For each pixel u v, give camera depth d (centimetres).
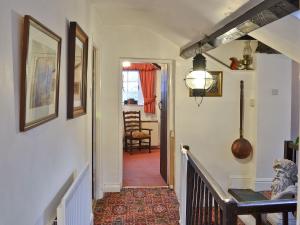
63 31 213
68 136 233
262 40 302
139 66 797
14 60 128
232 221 163
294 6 182
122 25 461
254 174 477
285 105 471
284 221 172
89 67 335
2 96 116
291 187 307
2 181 117
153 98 802
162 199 443
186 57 446
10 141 124
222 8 256
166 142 512
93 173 436
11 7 124
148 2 317
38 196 161
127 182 522
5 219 120
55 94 189
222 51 479
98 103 436
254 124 475
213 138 480
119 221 370
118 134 473
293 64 475
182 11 311
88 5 321
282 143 473
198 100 475
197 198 252
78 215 217
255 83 470
